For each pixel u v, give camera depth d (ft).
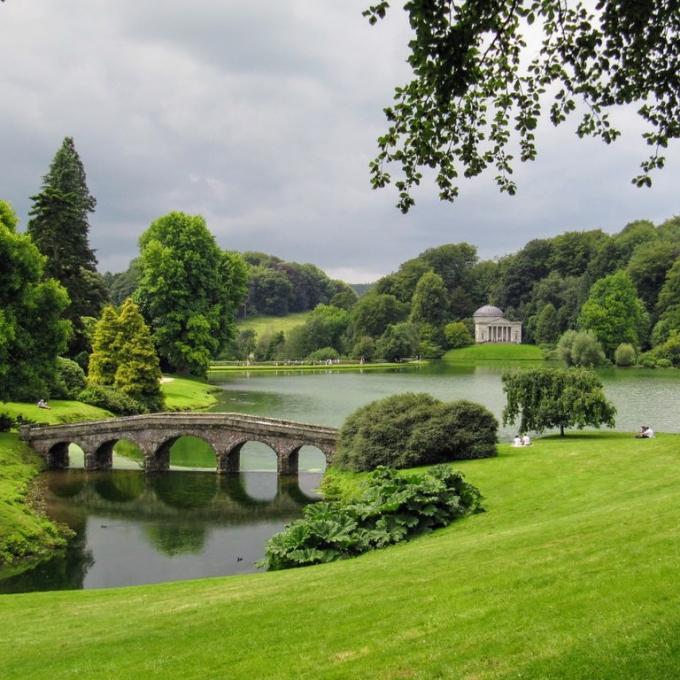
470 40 33.55
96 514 123.13
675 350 411.34
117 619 54.65
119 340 235.20
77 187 323.98
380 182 39.65
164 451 161.48
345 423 140.77
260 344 580.71
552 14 37.65
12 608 65.05
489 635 37.19
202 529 113.91
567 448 128.67
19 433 169.78
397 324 584.40
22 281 157.48
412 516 83.41
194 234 327.67
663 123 39.27
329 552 77.87
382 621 43.37
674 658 30.27
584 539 56.03
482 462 121.70
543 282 629.92
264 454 183.73
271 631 44.98
